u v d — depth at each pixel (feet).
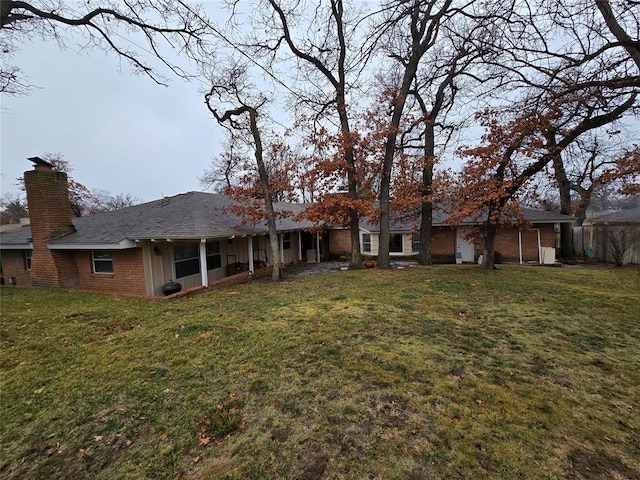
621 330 15.29
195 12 24.48
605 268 39.60
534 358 12.24
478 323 16.47
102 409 9.54
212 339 14.92
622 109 22.63
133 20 24.25
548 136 29.48
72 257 32.83
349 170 36.68
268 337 14.89
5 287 32.73
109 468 7.26
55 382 11.22
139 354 13.51
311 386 10.42
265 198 34.04
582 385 10.21
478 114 29.94
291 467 7.06
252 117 33.32
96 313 20.47
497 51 27.30
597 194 66.33
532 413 8.68
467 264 47.42
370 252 63.46
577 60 21.63
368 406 9.21
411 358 12.28
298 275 37.68
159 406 9.60
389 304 20.38
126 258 30.45
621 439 7.64
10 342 15.26
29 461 7.57
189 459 7.43
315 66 37.37
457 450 7.34
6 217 105.70
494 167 30.27
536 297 21.93
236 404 9.54
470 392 9.80
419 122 38.81
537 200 33.22
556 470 6.69
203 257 29.37
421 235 44.80
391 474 6.73
